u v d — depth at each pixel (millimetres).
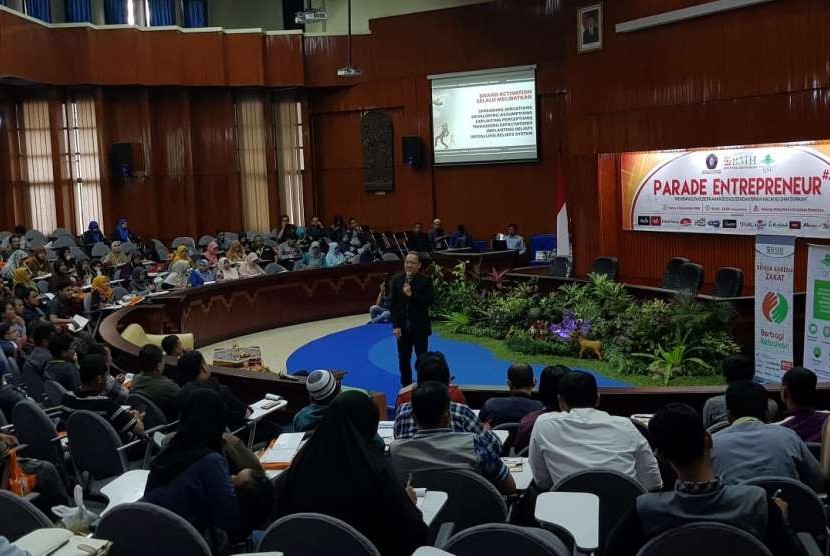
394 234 23781
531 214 22250
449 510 4062
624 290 13672
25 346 9789
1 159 21578
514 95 22016
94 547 3090
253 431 7086
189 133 23781
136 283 16234
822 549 3713
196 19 25047
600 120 18000
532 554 3021
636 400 7172
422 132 23688
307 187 25359
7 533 3771
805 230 15008
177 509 3809
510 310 14695
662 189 17641
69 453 6246
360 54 24375
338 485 3389
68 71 21719
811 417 4941
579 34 18250
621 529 3062
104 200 22531
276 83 24344
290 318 17297
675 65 16234
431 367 6121
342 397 3525
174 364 8648
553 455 4328
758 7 14641
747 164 15898
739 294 12633
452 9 22859
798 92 14164
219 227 24484
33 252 16344
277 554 3035
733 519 2938
